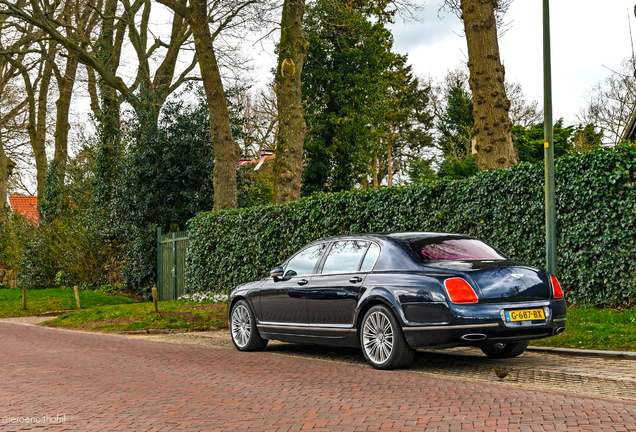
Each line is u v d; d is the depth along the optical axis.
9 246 29.47
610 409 4.89
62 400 5.89
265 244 17.19
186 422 4.88
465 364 7.61
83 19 27.12
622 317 9.53
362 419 4.80
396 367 7.24
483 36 13.22
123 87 24.77
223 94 21.25
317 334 8.27
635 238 9.93
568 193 10.66
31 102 33.81
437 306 6.75
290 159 19.23
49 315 19.17
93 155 26.11
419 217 12.82
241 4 20.75
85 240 24.67
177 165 24.42
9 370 7.90
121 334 13.05
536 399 5.34
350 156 30.69
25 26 29.86
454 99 46.91
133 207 23.88
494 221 11.65
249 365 7.97
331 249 8.52
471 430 4.37
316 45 29.50
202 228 19.80
